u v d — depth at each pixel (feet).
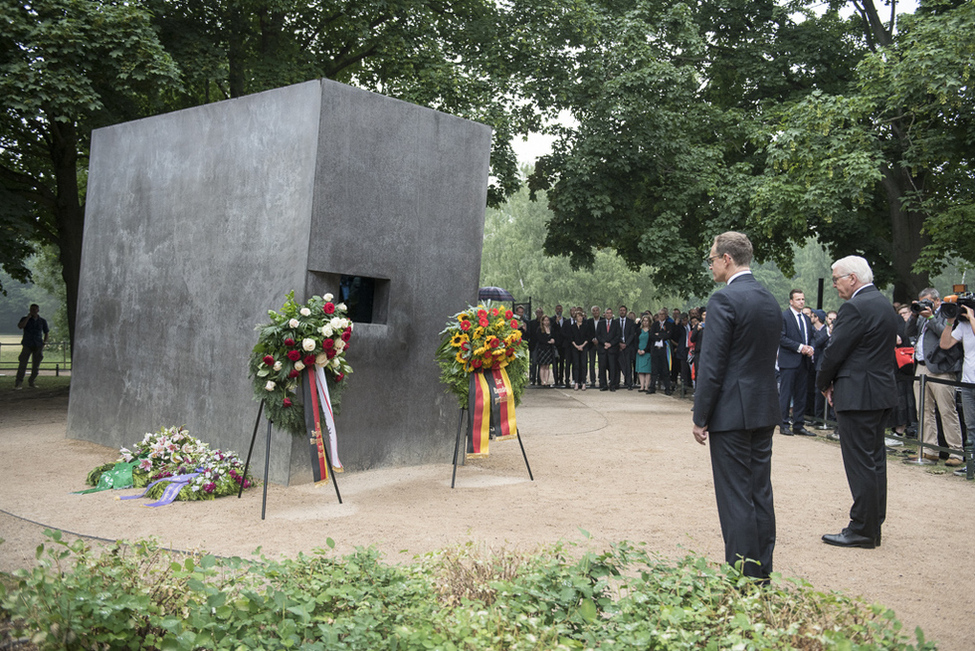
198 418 25.45
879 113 57.77
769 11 69.15
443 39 59.88
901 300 64.44
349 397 24.20
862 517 16.62
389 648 8.96
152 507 19.69
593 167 60.18
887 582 14.33
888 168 62.69
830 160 52.16
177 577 9.86
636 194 64.23
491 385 23.75
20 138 49.90
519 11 58.65
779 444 32.73
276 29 54.08
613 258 181.06
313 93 22.76
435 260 26.71
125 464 22.45
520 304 69.62
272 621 9.28
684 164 59.77
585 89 60.03
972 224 54.29
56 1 39.17
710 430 13.12
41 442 30.50
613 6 64.69
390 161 25.00
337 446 23.36
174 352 26.63
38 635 8.61
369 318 25.13
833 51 65.72
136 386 28.22
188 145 26.99
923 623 12.24
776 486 23.48
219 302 25.04
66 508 19.44
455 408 27.45
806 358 36.45
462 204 27.58
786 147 54.44
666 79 57.47
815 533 17.90
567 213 63.62
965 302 27.37
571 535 17.02
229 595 9.89
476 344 23.56
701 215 63.52
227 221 25.13
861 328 16.74
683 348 57.00
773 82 65.77
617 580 11.89
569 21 57.93
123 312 29.22
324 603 10.01
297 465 22.82
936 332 29.71
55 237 57.21
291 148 23.29
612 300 180.65
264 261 23.73
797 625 8.68
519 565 11.18
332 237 23.12
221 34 52.19
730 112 64.85
